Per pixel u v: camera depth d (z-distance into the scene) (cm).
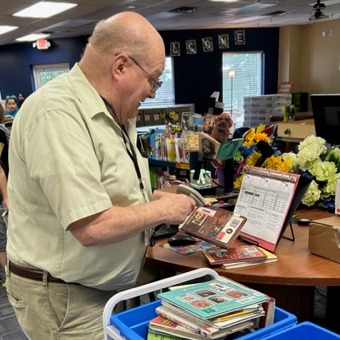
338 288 201
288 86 898
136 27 120
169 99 919
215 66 936
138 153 139
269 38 964
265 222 154
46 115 112
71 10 586
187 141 276
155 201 127
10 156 130
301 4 642
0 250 301
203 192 197
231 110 971
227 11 677
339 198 158
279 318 103
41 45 895
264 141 197
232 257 139
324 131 221
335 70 898
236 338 93
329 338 95
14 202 133
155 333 96
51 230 124
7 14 584
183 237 162
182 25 825
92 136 117
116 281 131
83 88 122
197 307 94
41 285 129
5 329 267
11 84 967
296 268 135
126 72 122
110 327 103
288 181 152
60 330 131
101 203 111
